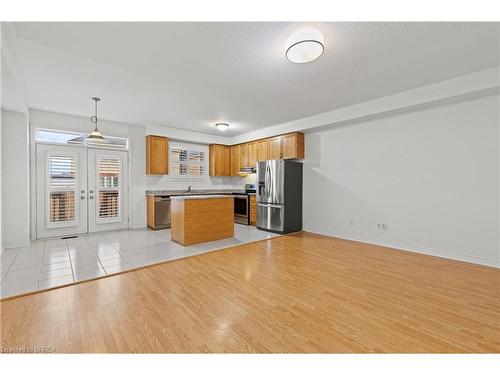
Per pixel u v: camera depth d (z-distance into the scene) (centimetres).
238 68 276
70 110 434
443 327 177
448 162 338
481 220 313
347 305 209
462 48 236
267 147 586
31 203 428
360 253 362
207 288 240
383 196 407
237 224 627
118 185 532
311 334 169
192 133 624
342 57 252
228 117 488
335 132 477
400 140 386
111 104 404
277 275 275
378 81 313
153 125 559
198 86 328
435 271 288
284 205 500
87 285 244
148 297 220
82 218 486
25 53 243
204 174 695
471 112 317
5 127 369
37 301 210
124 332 169
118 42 225
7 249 369
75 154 475
